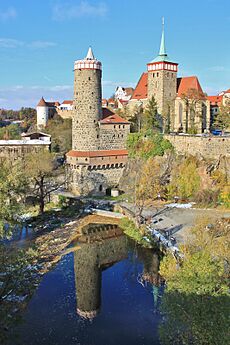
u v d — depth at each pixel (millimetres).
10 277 45938
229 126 140125
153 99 138125
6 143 137500
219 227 61312
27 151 138125
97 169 117312
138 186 104750
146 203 102312
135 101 159375
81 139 117562
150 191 103625
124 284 60344
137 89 162750
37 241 78688
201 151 110875
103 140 119438
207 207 96312
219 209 94375
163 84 144000
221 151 110000
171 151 116875
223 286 33594
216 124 149250
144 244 75875
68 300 54531
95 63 115062
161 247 70000
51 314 50562
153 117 136375
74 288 58531
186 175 104688
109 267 67062
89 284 60031
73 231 85500
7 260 47062
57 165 127062
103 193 118688
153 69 146125
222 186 101375
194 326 30922
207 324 30281
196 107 143000
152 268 65938
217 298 31625
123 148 124062
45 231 85562
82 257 71062
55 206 105625
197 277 34062
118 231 85750
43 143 141500
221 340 28953
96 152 117625
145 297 55750
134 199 100250
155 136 121062
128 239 80375
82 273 64125
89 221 92812
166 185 106938
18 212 71750
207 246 47562
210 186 103375
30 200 106438
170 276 41875
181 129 144875
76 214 98312
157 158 116750
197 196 100625
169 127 144750
